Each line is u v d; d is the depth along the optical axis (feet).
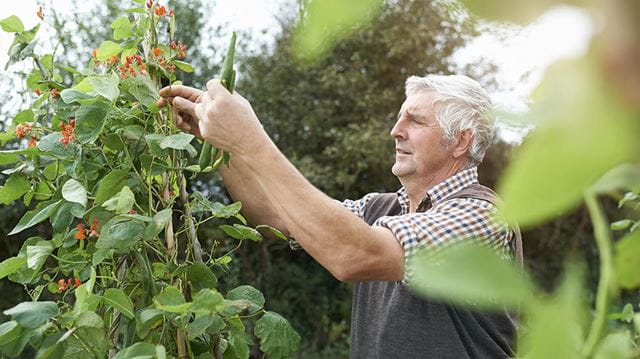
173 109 5.41
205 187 21.21
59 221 5.19
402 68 24.84
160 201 5.36
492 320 6.19
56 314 4.49
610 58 0.40
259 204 6.59
